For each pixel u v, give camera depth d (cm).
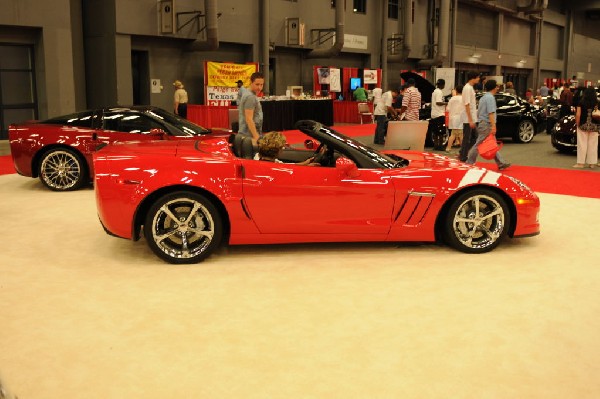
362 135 1827
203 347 332
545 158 1255
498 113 1584
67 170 830
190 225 490
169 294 419
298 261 498
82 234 590
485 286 436
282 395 279
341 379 295
